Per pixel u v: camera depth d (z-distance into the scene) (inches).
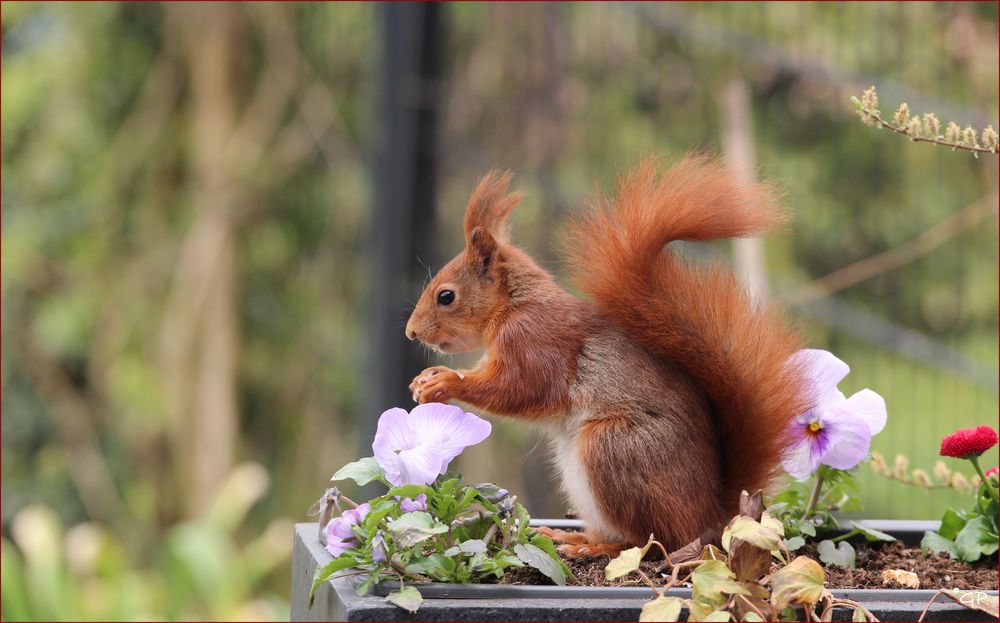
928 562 185.0
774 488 180.9
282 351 611.2
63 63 657.6
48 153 655.8
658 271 176.2
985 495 186.9
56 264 648.4
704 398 175.3
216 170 614.2
